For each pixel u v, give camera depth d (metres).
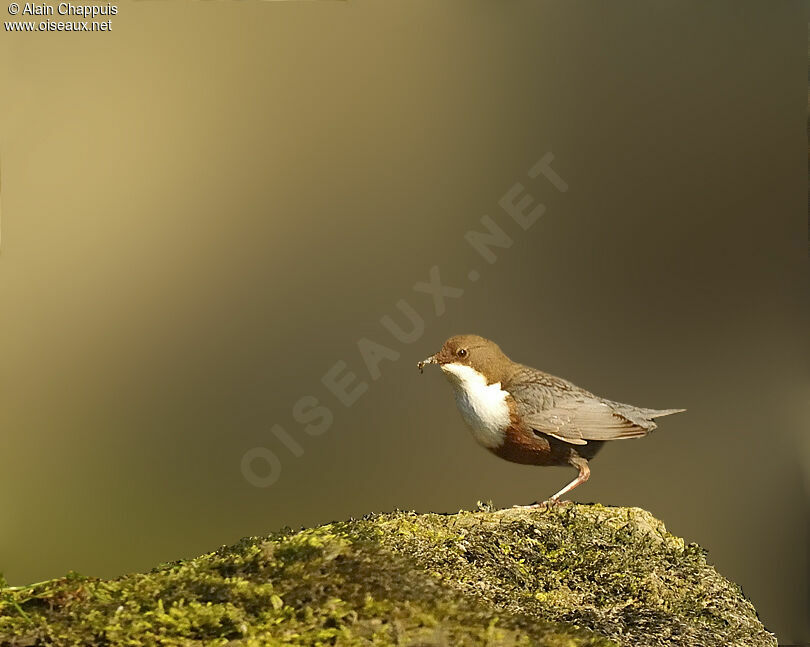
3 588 4.39
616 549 5.59
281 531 5.24
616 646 4.29
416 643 4.00
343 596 4.30
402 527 5.49
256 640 3.95
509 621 4.30
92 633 3.99
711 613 5.09
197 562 4.66
